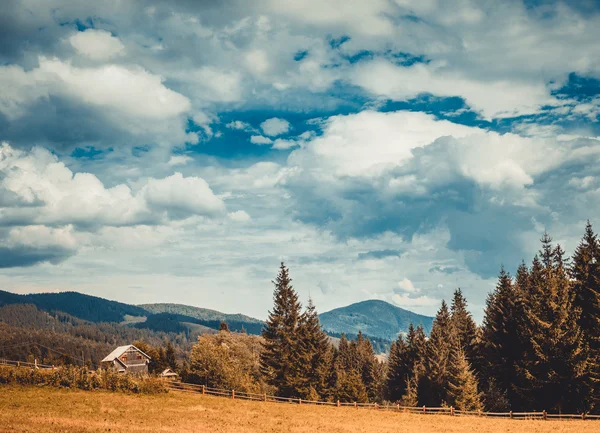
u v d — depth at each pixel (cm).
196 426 3959
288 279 7919
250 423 4312
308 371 7544
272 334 7819
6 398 4616
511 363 6278
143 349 12506
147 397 5469
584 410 5297
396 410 6006
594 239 5816
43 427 3412
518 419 5125
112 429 3547
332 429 4259
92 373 5712
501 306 6581
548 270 5769
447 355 7081
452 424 4766
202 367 7325
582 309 5625
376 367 10444
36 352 19762
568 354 5212
